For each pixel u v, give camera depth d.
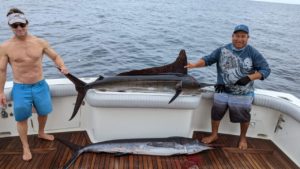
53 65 7.68
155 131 3.19
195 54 11.12
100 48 10.48
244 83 2.96
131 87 2.99
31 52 2.69
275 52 14.17
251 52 2.98
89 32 13.88
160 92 3.05
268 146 3.38
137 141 3.02
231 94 3.14
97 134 3.17
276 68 10.67
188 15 28.84
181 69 3.17
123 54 9.93
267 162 3.07
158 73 3.14
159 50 11.19
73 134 3.39
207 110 3.53
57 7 25.08
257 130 3.55
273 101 3.32
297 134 3.12
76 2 32.53
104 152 2.99
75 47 10.41
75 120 3.44
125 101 2.98
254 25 26.48
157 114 3.13
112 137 3.17
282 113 3.38
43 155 2.97
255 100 3.38
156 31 16.38
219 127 3.61
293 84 8.72
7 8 21.56
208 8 43.56
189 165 2.82
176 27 19.00
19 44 2.65
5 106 2.87
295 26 31.12
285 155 3.22
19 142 3.18
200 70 8.18
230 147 3.29
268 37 19.69
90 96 2.99
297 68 11.02
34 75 2.77
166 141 3.03
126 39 12.96
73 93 3.28
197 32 17.56
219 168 2.91
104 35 13.48
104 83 2.95
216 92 3.24
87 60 8.78
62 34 12.84
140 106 3.03
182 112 3.14
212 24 22.62
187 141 3.05
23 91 2.76
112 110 3.06
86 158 2.92
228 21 26.34
